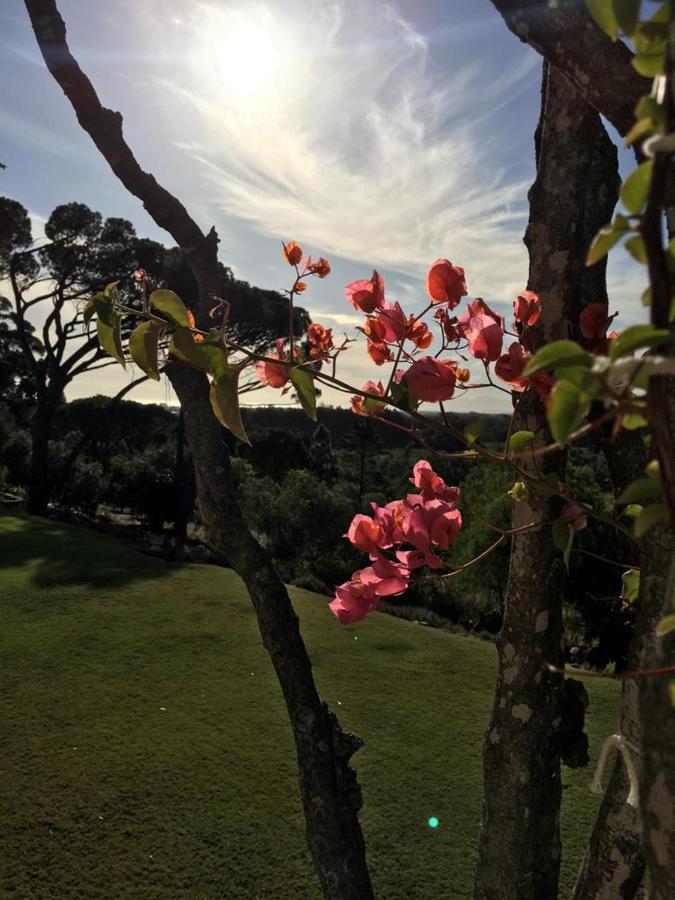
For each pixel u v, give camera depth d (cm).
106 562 1012
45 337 1850
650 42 35
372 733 515
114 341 80
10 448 2511
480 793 438
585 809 414
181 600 840
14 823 397
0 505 1839
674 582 43
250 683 598
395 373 90
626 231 34
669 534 78
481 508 754
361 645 711
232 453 1884
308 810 136
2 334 2088
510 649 104
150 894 348
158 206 123
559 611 103
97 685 583
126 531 1714
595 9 35
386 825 403
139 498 1789
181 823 402
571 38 54
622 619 661
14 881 353
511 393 96
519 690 103
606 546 463
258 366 89
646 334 32
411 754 485
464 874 364
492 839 104
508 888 102
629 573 98
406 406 83
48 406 1870
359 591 95
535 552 100
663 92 35
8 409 2673
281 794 433
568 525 80
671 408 44
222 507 135
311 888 354
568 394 34
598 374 33
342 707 559
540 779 103
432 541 92
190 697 566
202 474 136
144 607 804
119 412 2808
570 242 94
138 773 451
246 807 418
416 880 359
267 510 1361
